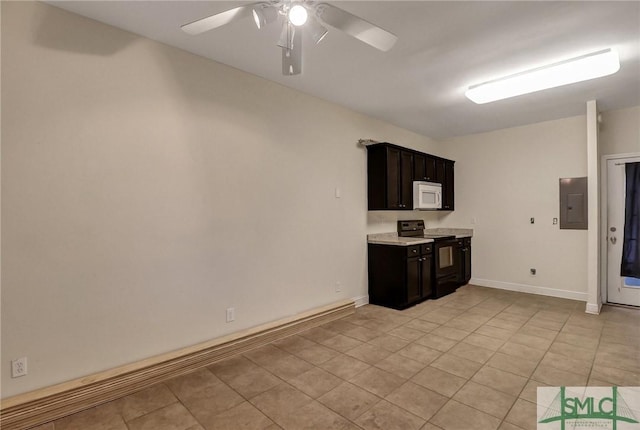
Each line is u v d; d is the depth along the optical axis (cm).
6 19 188
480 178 535
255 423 189
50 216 201
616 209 421
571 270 448
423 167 489
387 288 418
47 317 200
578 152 440
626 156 410
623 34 238
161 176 247
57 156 203
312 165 362
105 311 221
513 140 498
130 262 232
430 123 474
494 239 520
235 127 293
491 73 304
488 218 527
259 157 311
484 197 531
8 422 181
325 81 323
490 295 473
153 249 243
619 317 371
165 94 250
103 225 221
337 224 393
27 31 194
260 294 312
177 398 215
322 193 374
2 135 186
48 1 198
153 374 233
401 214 501
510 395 216
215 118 279
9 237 188
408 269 408
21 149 192
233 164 291
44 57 199
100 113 220
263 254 314
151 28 229
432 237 473
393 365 259
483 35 239
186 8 206
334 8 165
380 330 336
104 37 222
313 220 363
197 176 267
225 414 198
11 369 188
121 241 228
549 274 467
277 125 327
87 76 215
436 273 455
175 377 243
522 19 219
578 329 334
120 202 228
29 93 194
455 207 565
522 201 491
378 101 381
